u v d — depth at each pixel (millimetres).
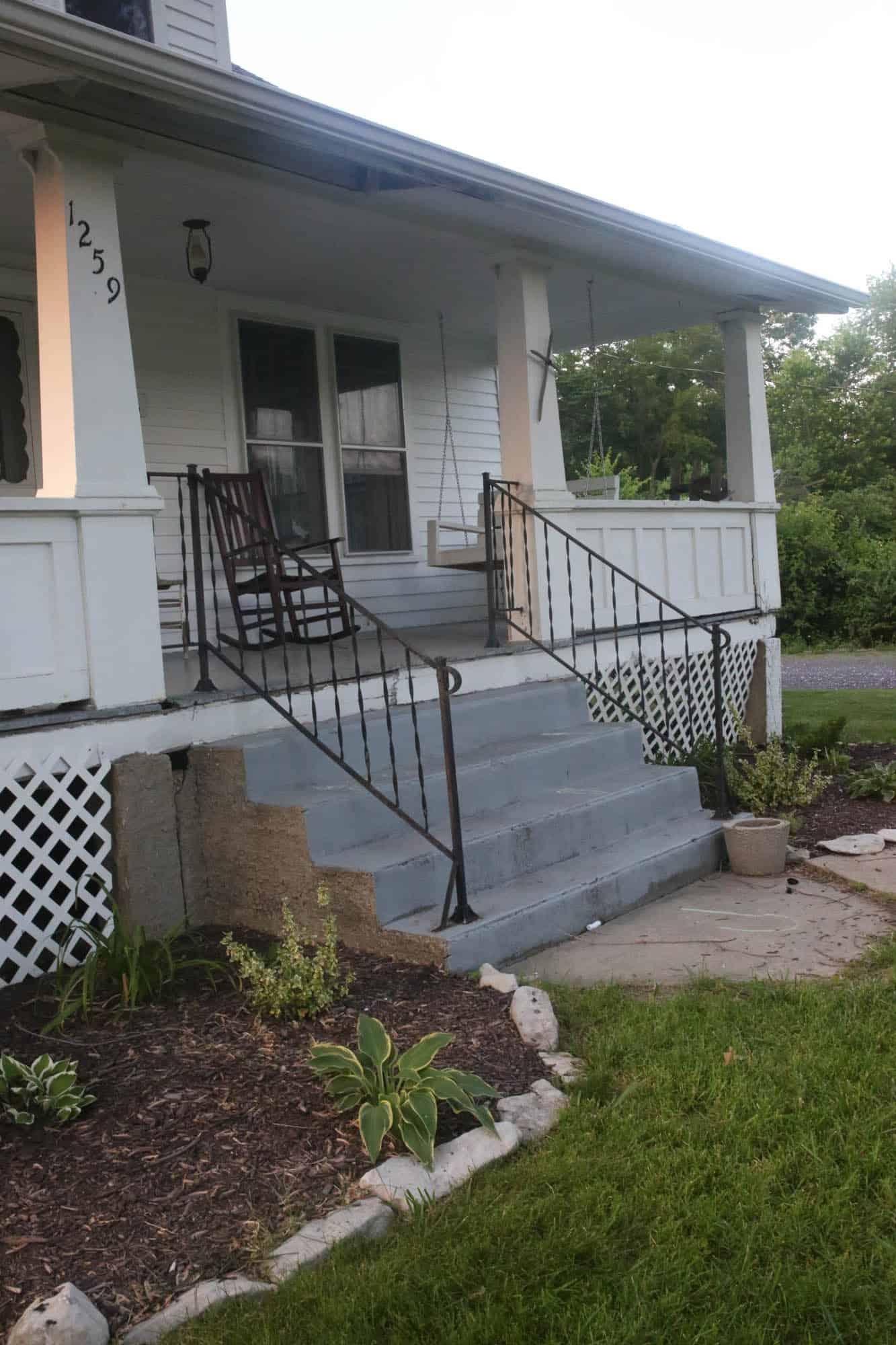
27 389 6699
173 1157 2850
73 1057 3451
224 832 4734
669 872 5375
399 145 5004
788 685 15016
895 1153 2738
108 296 4660
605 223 6332
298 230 6301
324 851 4512
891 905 4980
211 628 7648
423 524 9258
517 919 4395
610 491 8359
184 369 7531
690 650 8250
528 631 6961
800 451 30625
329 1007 3752
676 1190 2629
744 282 7895
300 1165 2816
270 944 4461
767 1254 2385
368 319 8727
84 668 4535
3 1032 3688
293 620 7047
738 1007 3695
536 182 5746
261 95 4375
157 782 4625
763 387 9094
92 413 4578
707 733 8430
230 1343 2178
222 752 4715
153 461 7371
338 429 8500
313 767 5000
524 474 6918
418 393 9227
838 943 4461
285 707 5238
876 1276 2311
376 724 5312
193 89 4168
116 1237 2525
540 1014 3604
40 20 3656
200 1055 3434
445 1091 2887
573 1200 2605
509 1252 2434
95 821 4504
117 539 4621
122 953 4012
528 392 6852
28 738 4309
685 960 4344
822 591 21625
